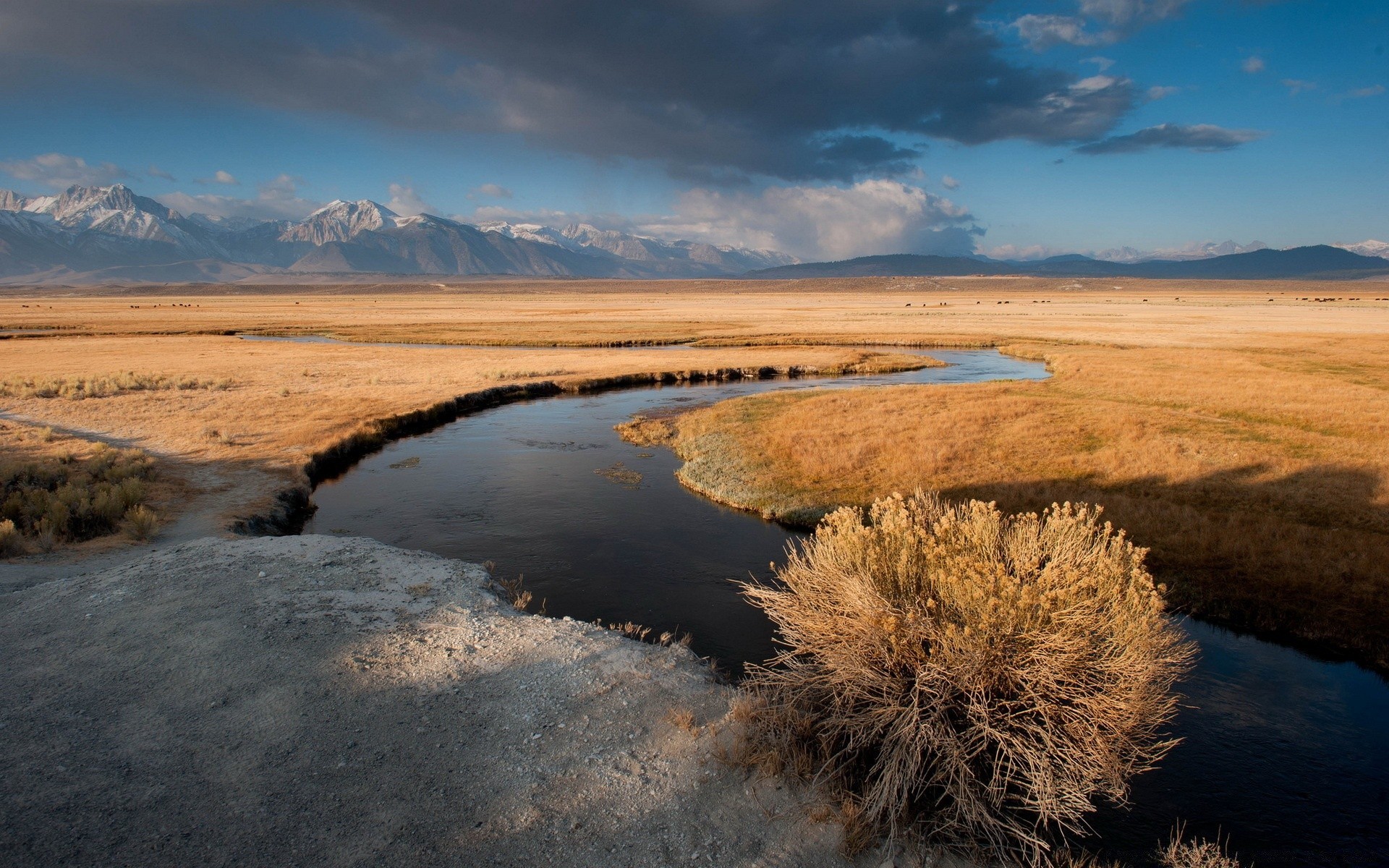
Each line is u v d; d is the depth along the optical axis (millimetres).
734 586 11898
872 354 54500
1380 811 6332
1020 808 5902
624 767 6012
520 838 5109
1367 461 17359
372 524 15648
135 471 17469
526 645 8383
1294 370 36531
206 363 46812
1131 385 31828
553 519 16031
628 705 7066
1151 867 5508
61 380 35188
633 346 64125
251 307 149750
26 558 11695
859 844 5215
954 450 20375
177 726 6367
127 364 45906
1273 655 9625
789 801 5648
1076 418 24266
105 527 13516
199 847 4871
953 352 58312
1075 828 5836
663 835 5203
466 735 6410
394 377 40000
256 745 6113
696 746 6328
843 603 6988
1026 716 6141
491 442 25141
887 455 20219
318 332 76562
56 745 6023
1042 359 50969
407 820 5238
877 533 7246
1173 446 19734
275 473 18719
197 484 17453
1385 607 10500
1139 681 5910
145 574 10438
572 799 5566
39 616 8859
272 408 28875
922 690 6203
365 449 23812
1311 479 16219
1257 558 12359
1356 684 8820
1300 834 6008
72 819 5109
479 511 16609
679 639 9672
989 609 5973
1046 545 7398
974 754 5871
